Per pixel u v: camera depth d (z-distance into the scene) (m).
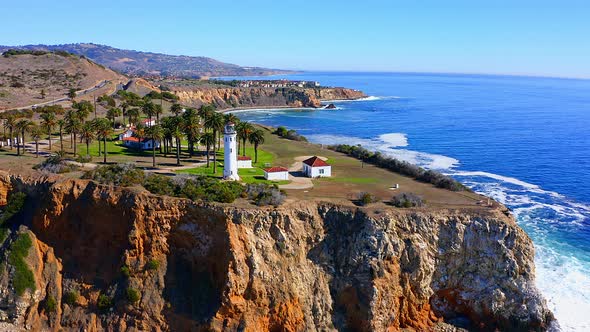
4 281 64.12
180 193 65.31
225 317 58.19
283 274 60.91
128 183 67.62
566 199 102.56
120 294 62.06
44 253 66.88
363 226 64.06
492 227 64.06
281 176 88.94
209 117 104.88
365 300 61.00
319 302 62.03
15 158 89.81
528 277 62.62
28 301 63.62
